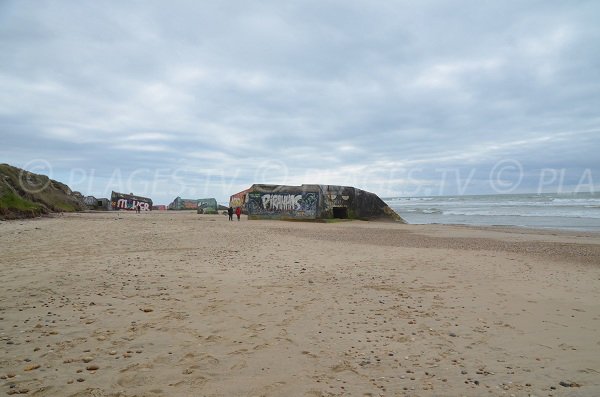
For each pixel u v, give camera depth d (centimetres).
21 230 2034
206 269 1066
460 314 683
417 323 632
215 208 5822
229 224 3014
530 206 6269
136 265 1098
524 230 2759
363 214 4175
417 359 491
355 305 732
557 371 457
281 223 3469
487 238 2177
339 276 998
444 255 1409
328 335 574
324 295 802
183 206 8144
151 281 901
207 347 520
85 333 561
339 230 2728
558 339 563
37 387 398
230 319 640
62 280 891
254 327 605
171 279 928
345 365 472
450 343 546
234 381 426
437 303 751
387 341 553
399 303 748
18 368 441
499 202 8488
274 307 712
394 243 1848
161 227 2395
